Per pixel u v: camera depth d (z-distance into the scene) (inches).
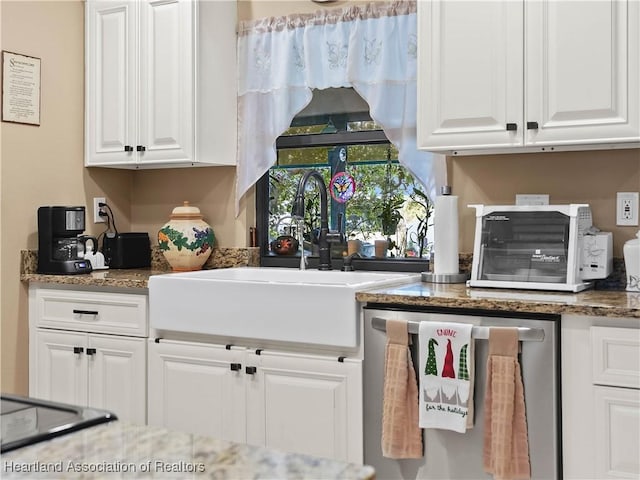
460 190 109.3
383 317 89.0
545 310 78.9
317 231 126.0
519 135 93.0
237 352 100.5
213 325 101.8
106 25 129.6
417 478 86.5
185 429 106.2
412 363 86.4
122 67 127.9
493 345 80.7
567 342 79.5
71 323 118.7
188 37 120.5
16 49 121.3
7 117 119.9
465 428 81.4
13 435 34.8
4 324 119.7
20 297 122.6
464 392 81.5
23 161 122.6
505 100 93.8
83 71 133.6
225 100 127.3
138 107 126.2
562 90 90.2
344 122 123.0
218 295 101.1
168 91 123.2
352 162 122.9
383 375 89.0
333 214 124.6
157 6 124.1
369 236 121.4
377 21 115.1
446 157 110.1
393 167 119.2
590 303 78.0
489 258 96.2
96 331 116.1
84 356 117.3
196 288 103.1
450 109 97.3
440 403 83.0
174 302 105.3
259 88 126.9
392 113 114.3
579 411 79.0
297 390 95.6
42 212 122.4
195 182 134.9
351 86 117.6
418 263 115.3
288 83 123.0
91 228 135.1
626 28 86.6
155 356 108.8
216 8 125.1
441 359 83.0
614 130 87.4
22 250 122.5
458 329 82.2
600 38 87.8
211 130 124.3
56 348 120.6
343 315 90.8
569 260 90.5
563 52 90.0
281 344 97.4
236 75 129.3
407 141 113.1
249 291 98.2
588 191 100.0
